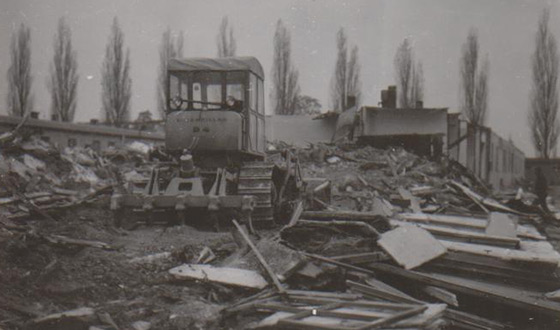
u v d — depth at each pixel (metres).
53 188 15.91
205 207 11.45
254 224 12.23
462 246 10.02
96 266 8.24
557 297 8.67
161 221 12.02
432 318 6.77
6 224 10.03
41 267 7.96
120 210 11.52
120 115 45.75
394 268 9.35
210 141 12.38
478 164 41.28
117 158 27.39
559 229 17.58
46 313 6.80
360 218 11.63
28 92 40.31
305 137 37.91
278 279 8.28
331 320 6.77
